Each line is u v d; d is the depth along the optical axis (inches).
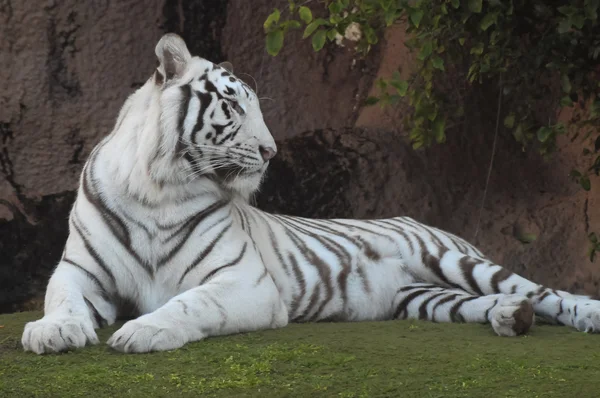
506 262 503.5
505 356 268.5
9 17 489.1
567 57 446.3
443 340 299.1
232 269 319.9
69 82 501.0
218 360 262.2
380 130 530.9
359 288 382.3
